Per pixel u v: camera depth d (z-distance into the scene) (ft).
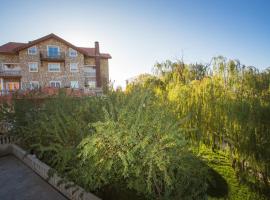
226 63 22.63
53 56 85.35
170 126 12.56
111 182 14.65
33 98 28.14
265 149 17.75
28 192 17.54
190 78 29.09
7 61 79.61
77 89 66.69
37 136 20.04
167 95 25.25
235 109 19.22
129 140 11.50
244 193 17.54
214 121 22.33
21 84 80.33
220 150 24.30
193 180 13.65
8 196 16.98
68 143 15.89
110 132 11.68
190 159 13.10
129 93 17.80
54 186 18.20
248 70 21.07
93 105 17.94
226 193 17.49
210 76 25.07
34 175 20.71
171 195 13.12
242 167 20.20
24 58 80.84
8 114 25.82
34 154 22.39
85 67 95.66
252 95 19.71
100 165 12.46
